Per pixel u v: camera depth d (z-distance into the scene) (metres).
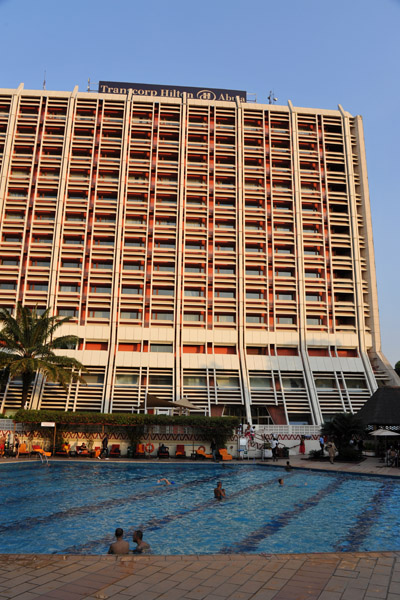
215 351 50.28
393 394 37.41
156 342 49.19
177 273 50.91
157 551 11.31
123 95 56.72
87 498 18.73
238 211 53.72
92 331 48.69
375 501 18.47
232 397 45.62
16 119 54.31
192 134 56.31
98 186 53.09
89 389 44.88
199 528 13.81
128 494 19.84
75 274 49.78
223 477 26.08
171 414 40.69
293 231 54.22
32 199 52.06
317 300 53.25
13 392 43.72
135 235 51.69
